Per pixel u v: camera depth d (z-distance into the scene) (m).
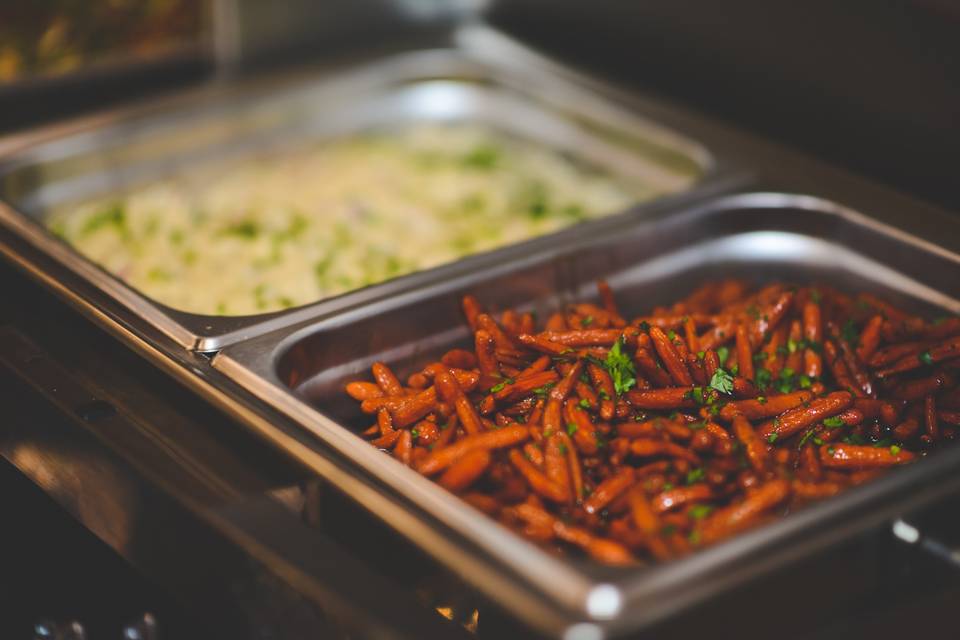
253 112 1.52
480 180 1.52
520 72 1.57
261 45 1.60
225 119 1.51
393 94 1.58
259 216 1.45
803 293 1.27
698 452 1.08
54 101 1.55
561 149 1.53
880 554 1.02
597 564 0.99
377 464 1.06
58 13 1.52
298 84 1.54
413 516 1.02
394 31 1.66
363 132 1.57
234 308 1.32
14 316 1.23
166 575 1.11
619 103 1.50
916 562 1.04
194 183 1.49
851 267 1.32
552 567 0.98
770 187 1.36
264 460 1.09
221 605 1.08
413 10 1.65
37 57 1.53
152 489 1.08
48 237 1.27
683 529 1.03
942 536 1.04
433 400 1.14
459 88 1.59
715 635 0.99
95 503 1.14
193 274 1.37
